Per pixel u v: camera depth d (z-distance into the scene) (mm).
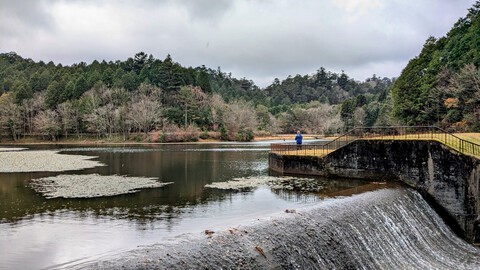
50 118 109750
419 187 24531
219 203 19812
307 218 14898
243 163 43406
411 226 19656
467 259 18750
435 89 55062
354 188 23438
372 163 27078
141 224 15289
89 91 120125
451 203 23062
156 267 9406
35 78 141125
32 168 37406
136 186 25891
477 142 26578
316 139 106438
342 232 15164
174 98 126500
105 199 21094
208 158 50719
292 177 30141
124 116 111062
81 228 14656
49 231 14188
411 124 60719
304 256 12906
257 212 17391
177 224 15258
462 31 59156
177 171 35250
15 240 12961
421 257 18109
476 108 49250
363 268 14773
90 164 41875
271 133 132000
